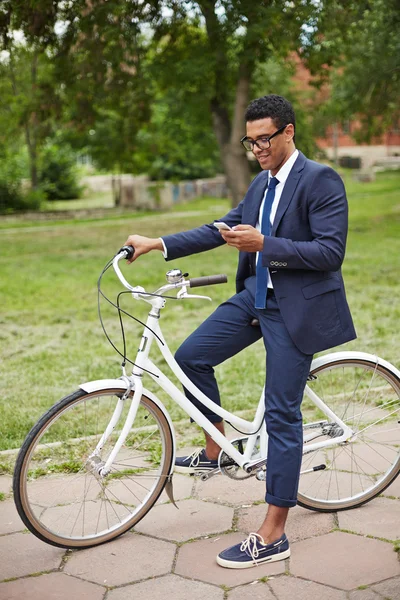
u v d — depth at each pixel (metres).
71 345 7.18
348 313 3.18
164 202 27.56
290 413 3.07
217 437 3.25
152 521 3.40
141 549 3.14
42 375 6.10
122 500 3.51
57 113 16.94
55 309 9.14
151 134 23.81
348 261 12.02
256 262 3.22
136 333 7.63
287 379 3.07
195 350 3.26
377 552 3.04
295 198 3.05
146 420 4.10
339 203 3.02
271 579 2.87
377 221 18.81
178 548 3.14
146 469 3.44
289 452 3.04
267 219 3.13
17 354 6.88
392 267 11.23
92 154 24.38
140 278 11.48
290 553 3.06
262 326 3.18
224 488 3.73
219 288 10.20
